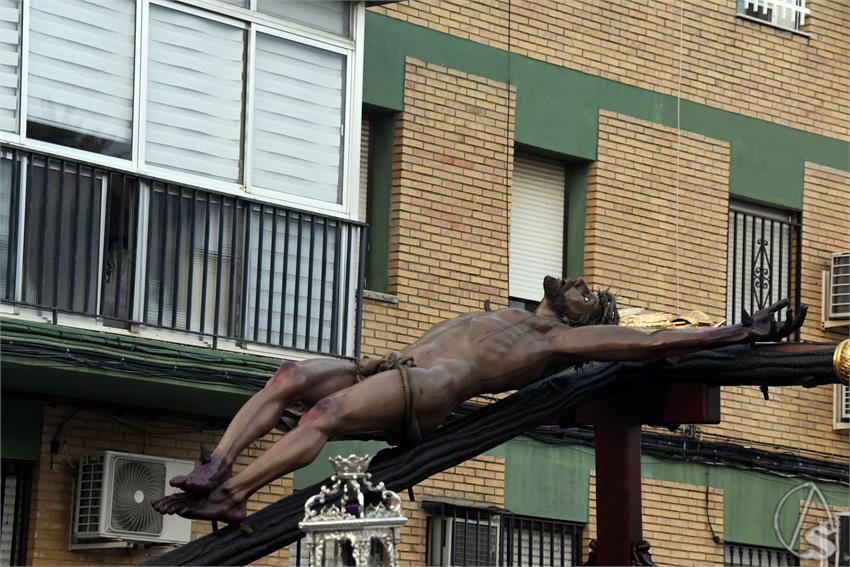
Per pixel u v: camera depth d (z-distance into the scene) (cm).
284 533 1257
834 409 2472
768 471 2394
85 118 1770
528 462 2170
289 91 1920
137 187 1791
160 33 1831
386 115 2122
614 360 1375
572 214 2286
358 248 1945
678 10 2384
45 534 1809
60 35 1762
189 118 1842
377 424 1285
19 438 1800
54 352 1677
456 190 2148
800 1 2536
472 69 2177
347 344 1917
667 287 2323
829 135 2531
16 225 1692
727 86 2425
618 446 1527
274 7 1917
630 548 1517
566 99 2259
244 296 1844
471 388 1338
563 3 2270
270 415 1272
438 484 2095
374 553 1175
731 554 2361
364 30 2044
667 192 2341
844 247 2523
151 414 1883
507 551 2142
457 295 2133
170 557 1244
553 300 1401
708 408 1476
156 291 1789
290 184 1909
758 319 1359
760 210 2469
